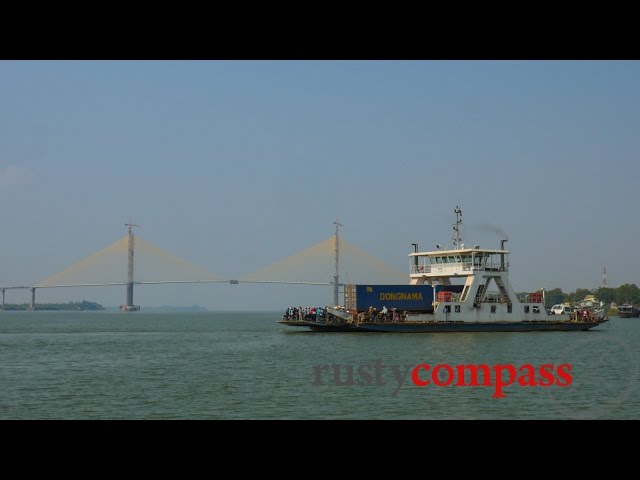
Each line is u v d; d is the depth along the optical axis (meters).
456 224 106.44
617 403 45.31
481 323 104.94
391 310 104.81
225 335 122.25
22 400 47.38
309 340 95.50
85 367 66.38
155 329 156.12
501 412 42.38
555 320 110.81
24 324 193.75
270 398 47.03
